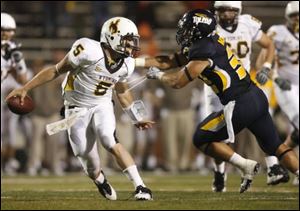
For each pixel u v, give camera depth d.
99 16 56.44
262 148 24.72
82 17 59.25
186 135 48.03
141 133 49.81
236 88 23.77
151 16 57.41
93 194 28.03
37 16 59.38
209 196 26.28
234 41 30.11
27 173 47.47
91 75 23.02
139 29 52.91
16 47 34.81
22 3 59.44
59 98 47.38
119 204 21.70
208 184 36.06
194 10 23.72
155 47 52.09
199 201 22.97
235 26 30.12
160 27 59.06
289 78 33.97
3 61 34.50
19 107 23.11
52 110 47.09
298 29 33.59
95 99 23.36
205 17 23.52
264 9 61.91
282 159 24.38
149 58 24.39
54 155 47.78
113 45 22.88
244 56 30.30
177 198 25.00
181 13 58.91
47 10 58.53
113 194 24.02
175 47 58.59
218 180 29.95
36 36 58.56
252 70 42.25
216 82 23.72
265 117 24.31
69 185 35.72
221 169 29.81
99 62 22.88
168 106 47.78
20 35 58.53
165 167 48.47
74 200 23.72
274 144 24.42
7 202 22.98
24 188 33.50
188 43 23.80
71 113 23.50
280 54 33.94
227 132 24.30
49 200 23.98
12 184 36.78
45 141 47.56
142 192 22.98
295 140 33.84
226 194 27.61
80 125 23.33
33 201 23.41
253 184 34.78
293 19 33.44
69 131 23.48
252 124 24.30
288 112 33.59
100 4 56.56
